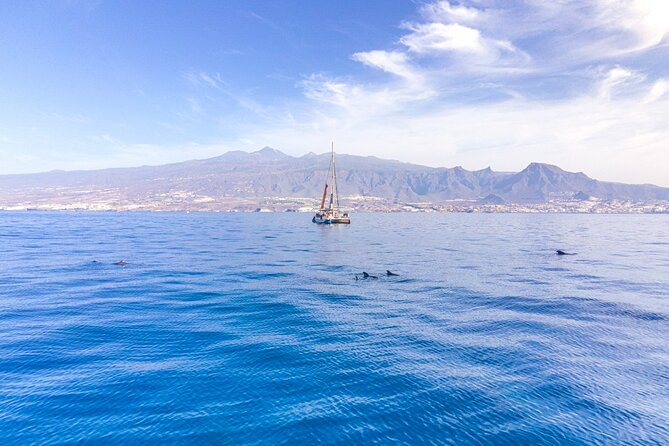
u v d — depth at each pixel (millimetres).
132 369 21578
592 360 23297
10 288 43312
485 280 50500
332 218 199750
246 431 16016
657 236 135125
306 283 48219
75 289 43062
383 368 22125
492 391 19531
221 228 171500
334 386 19922
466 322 31219
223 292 42250
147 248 85938
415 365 22578
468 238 124188
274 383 20156
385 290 44125
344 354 24141
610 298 39625
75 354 23656
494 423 16797
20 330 28141
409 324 30609
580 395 19125
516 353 24453
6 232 129375
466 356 23969
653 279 50812
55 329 28406
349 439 15625
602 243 106250
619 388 19812
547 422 16859
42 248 82812
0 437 15406
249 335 27547
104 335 27219
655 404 18312
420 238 123875
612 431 16234
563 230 171750
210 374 21078
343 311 34625
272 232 149250
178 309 34625
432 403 18359
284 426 16391
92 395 18641
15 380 20141
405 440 15602
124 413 17172
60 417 16797
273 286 46094
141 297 39344
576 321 31391
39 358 22984
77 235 119438
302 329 29109
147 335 27266
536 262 67562
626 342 26391
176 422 16531
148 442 15188
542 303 37656
